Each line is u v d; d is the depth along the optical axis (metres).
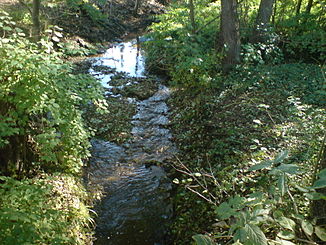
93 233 4.46
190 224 4.34
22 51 3.94
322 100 6.61
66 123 4.85
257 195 2.04
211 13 12.21
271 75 8.76
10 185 3.22
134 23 21.66
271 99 7.35
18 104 4.09
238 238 1.66
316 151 4.38
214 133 6.51
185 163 6.07
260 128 6.05
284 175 1.89
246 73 9.00
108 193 5.48
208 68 9.03
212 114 7.41
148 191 5.54
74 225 4.21
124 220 4.86
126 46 16.56
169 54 11.16
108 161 6.49
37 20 6.21
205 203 4.51
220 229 3.82
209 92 8.55
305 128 4.88
